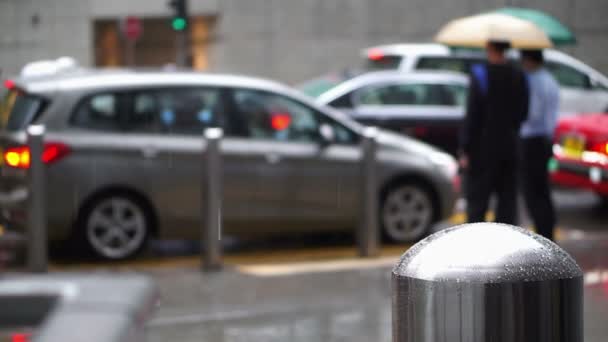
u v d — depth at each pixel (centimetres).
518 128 1789
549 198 1869
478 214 1802
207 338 1274
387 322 1359
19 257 1914
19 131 1873
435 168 2119
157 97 1936
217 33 6425
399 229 2106
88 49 6644
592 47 6009
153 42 6712
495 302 577
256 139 2000
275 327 1330
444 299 584
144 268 1809
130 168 1889
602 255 1870
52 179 1845
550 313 585
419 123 2775
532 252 591
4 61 6719
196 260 1930
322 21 6259
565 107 3397
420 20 6203
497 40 1794
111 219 1891
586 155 2497
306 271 1744
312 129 2044
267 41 6312
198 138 1952
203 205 1773
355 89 2766
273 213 2003
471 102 1784
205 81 1981
